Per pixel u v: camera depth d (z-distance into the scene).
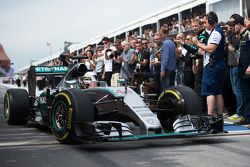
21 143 5.62
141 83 9.74
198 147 5.22
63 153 4.91
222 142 5.56
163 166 4.21
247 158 4.56
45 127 7.40
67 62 8.07
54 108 5.59
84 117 5.11
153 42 9.63
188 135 5.16
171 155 4.74
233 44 7.64
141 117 5.27
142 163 4.35
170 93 5.88
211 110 6.14
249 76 6.97
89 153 4.90
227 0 8.61
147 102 6.45
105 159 4.56
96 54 11.59
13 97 7.52
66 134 5.29
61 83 6.91
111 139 4.77
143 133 5.19
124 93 5.71
